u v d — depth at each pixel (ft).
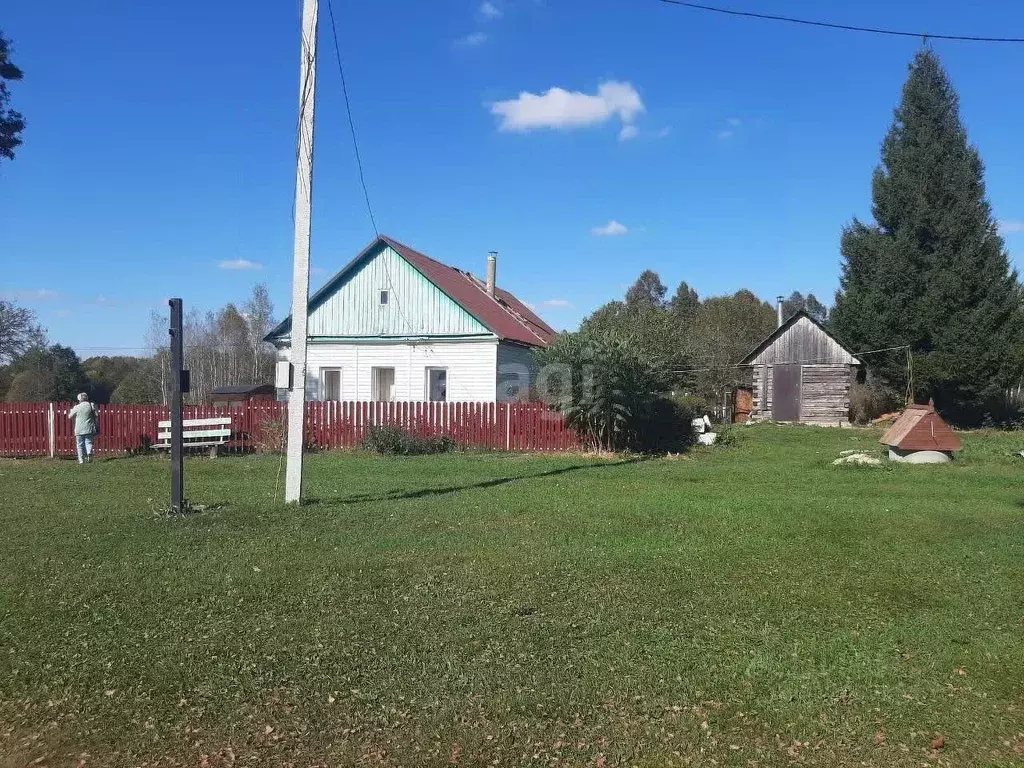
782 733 13.65
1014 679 15.74
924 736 13.51
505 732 13.70
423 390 83.35
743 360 126.52
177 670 16.35
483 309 87.86
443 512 33.83
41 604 20.71
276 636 18.21
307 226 35.22
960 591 21.70
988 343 111.75
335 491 41.01
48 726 14.19
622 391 62.85
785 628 18.63
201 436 63.36
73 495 39.93
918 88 122.62
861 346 124.16
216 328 194.80
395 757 12.99
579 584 22.30
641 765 12.71
